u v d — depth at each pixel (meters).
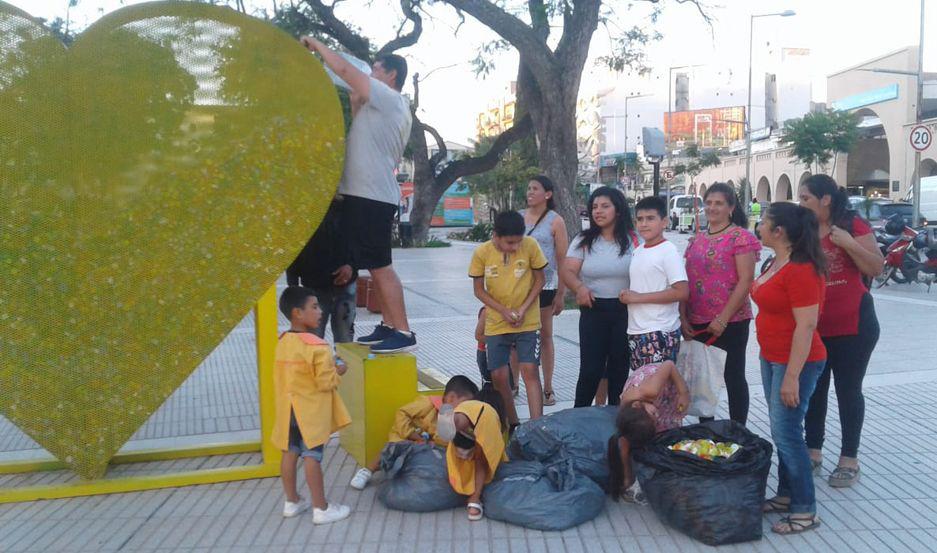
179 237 4.87
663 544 4.15
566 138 13.29
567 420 4.99
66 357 4.79
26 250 4.67
